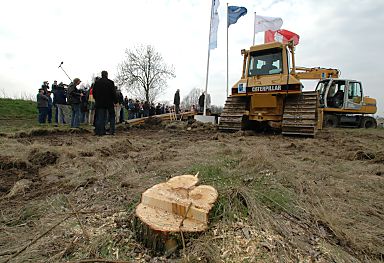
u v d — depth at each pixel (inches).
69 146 193.6
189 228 67.5
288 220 83.0
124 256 65.2
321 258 65.7
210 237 68.1
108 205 95.3
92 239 71.4
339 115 553.6
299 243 70.8
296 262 63.3
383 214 92.5
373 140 275.4
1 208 95.4
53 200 99.7
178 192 82.4
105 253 66.0
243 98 332.8
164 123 492.7
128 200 98.1
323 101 537.0
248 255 64.2
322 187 112.7
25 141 224.7
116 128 403.5
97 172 137.5
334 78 536.4
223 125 334.3
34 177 132.4
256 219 78.2
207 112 621.0
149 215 72.6
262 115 315.6
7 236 74.8
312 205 95.0
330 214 86.4
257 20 474.3
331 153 188.7
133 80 1278.3
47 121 478.9
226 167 135.6
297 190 108.7
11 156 154.2
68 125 384.8
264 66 318.3
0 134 253.3
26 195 108.1
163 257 65.0
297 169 138.3
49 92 423.2
